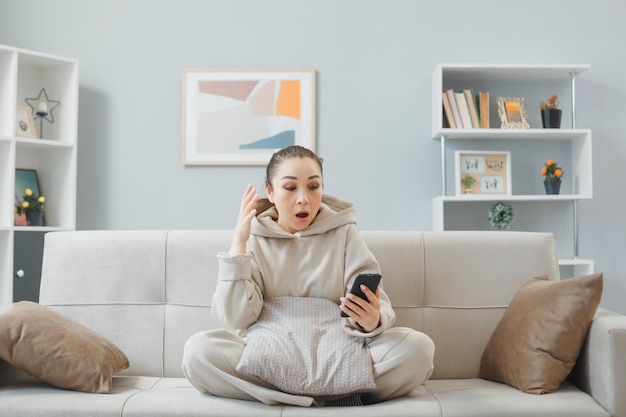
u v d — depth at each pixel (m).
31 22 4.00
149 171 3.95
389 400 1.80
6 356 1.82
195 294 2.19
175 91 3.97
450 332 2.17
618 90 3.95
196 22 3.97
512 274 2.20
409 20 3.95
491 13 3.95
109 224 3.94
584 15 3.95
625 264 3.92
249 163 3.92
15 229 3.51
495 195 3.71
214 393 1.80
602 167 3.95
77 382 1.83
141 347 2.18
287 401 1.73
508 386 1.94
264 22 3.96
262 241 2.00
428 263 2.20
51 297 2.22
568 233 3.92
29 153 3.87
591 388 1.81
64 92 3.84
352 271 1.94
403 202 3.92
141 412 1.71
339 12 3.95
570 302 1.87
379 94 3.94
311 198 1.96
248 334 1.86
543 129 3.72
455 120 3.74
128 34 3.98
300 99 3.93
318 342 1.80
